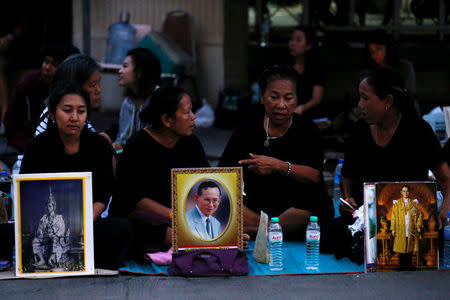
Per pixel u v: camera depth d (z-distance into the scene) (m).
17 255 5.45
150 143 6.11
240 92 12.73
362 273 5.63
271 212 6.45
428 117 8.08
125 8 13.24
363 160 6.20
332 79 12.84
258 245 5.88
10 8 13.06
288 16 13.02
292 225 6.33
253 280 5.49
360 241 5.79
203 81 13.23
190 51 12.89
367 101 5.96
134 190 6.07
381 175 6.15
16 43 13.07
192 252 5.63
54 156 5.71
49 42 13.41
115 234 5.70
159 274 5.60
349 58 12.72
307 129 6.43
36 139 5.74
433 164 6.07
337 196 7.73
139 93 7.39
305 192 6.43
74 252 5.50
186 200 5.64
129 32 12.87
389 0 12.83
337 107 12.59
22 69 13.16
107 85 12.70
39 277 5.46
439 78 12.84
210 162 9.70
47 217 5.47
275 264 5.77
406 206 5.63
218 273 5.56
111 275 5.54
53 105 5.57
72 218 5.50
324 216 6.40
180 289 5.29
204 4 13.05
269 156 6.43
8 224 5.75
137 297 5.13
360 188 6.27
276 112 6.17
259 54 13.01
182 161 6.21
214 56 13.12
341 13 12.89
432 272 5.66
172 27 12.91
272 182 6.43
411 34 12.88
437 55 12.65
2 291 5.21
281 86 6.12
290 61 12.84
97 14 13.25
